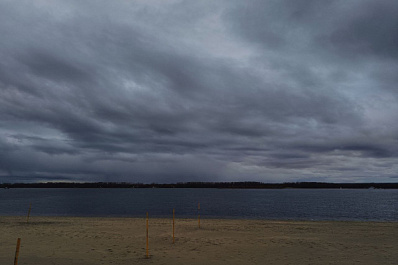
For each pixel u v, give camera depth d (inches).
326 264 394.9
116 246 512.1
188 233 664.4
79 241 562.6
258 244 530.3
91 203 2475.4
